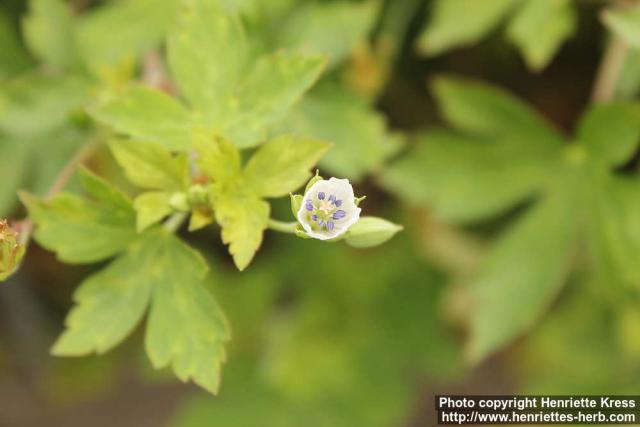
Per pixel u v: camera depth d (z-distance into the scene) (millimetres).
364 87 478
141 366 575
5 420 623
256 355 562
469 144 468
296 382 535
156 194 395
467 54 523
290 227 390
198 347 399
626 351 513
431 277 546
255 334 561
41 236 400
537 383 532
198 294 400
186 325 400
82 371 624
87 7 484
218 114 404
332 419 543
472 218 469
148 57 454
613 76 462
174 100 404
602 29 489
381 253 550
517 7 463
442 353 554
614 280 460
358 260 552
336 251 552
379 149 454
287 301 586
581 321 526
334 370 539
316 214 374
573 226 465
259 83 404
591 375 524
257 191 392
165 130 402
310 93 460
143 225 393
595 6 484
